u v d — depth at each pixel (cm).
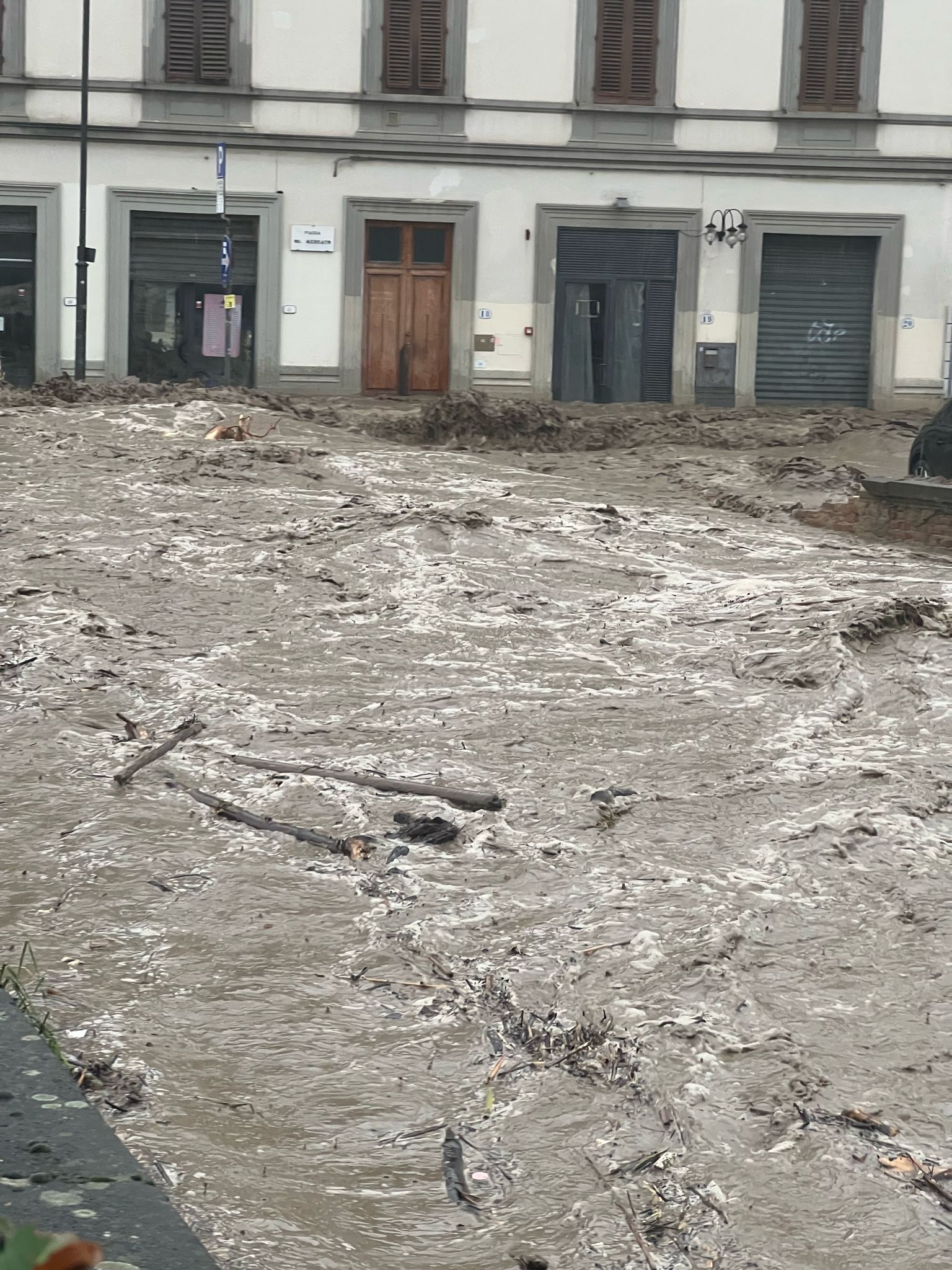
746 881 603
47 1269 135
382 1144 411
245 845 639
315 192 3294
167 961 524
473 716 841
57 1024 470
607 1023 475
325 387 3347
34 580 1157
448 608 1098
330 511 1468
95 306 3269
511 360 3369
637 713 853
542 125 3322
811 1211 379
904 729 846
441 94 3306
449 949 538
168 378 3325
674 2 3316
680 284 3375
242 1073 447
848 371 3441
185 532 1354
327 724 821
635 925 552
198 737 789
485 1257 359
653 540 1405
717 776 744
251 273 3322
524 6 3294
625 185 3350
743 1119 423
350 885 599
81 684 886
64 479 1625
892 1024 487
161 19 3209
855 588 1195
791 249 3416
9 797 691
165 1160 392
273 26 3247
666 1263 358
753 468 2109
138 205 3247
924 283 3400
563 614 1102
